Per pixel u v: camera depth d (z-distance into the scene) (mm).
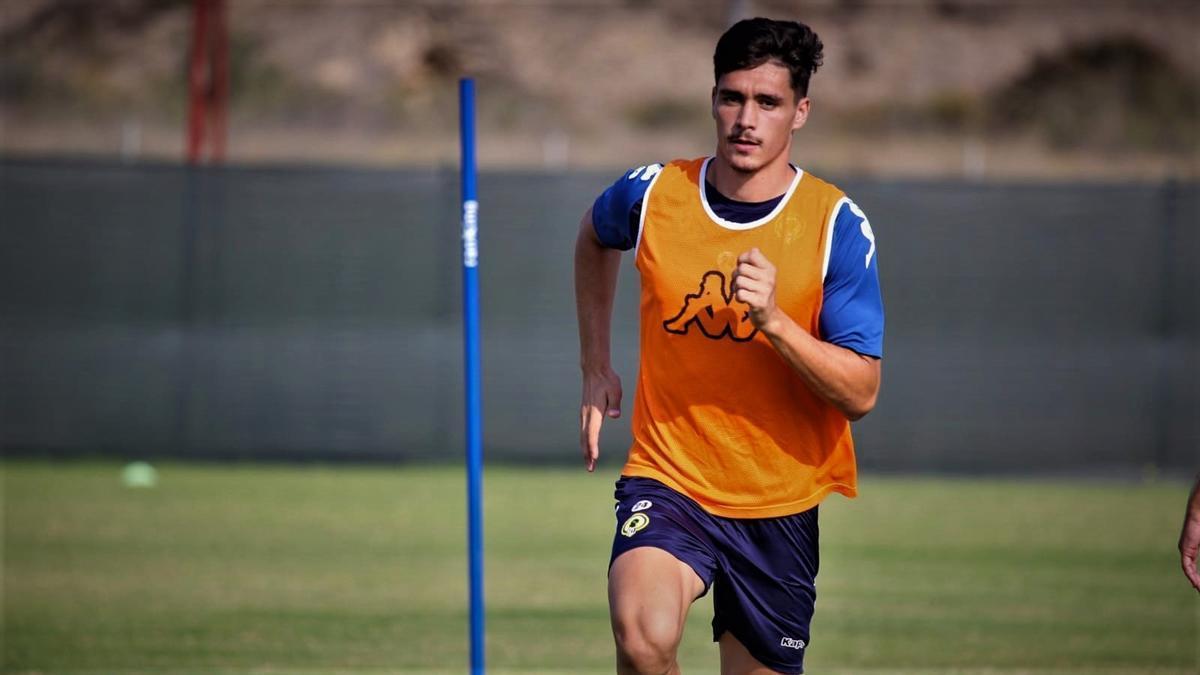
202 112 63438
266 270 47219
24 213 46938
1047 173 98688
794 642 15969
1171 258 46812
